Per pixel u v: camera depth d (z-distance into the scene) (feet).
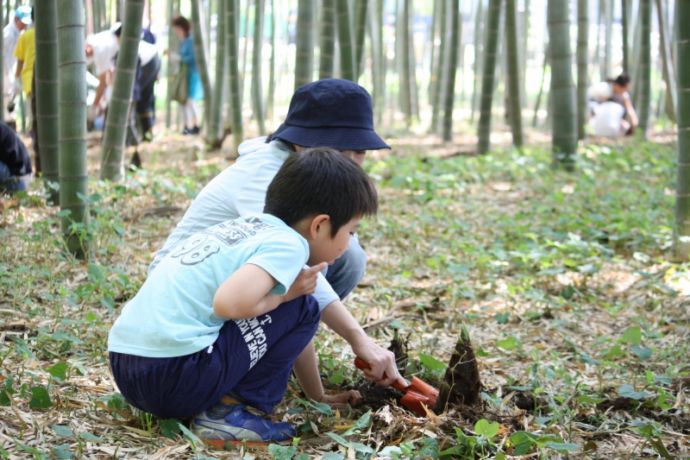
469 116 50.85
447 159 29.55
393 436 8.67
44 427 8.47
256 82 35.32
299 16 24.25
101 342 11.10
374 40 42.52
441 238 18.80
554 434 8.89
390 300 14.07
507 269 16.46
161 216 19.35
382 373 8.98
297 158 8.16
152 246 16.79
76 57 15.02
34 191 20.22
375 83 43.01
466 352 9.18
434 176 25.16
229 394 8.47
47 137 18.56
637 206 21.45
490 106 31.35
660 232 18.35
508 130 42.75
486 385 10.50
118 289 13.57
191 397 8.04
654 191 23.02
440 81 41.60
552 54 26.94
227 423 8.35
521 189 24.79
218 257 7.97
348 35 24.75
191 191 20.12
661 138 36.83
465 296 14.34
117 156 22.63
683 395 10.24
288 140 9.47
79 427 8.55
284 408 9.53
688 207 16.80
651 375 9.79
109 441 8.28
